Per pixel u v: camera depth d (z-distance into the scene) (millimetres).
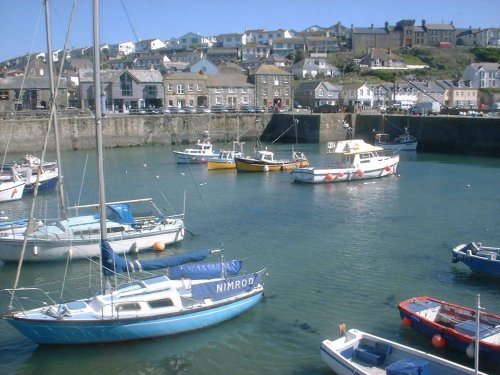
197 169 56156
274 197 40719
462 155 66875
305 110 96250
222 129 84250
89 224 25578
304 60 134375
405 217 33750
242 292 19109
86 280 22812
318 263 24859
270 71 102438
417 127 73188
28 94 87125
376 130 79062
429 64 148250
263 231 30484
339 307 19891
